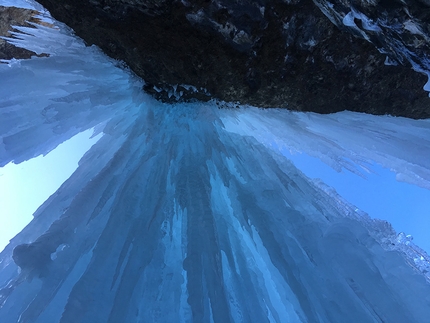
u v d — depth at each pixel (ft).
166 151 10.80
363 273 7.50
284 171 11.16
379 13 7.54
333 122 11.65
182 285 8.11
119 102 11.37
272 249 8.15
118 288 7.23
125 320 6.98
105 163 10.88
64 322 6.55
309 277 7.82
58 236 8.02
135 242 8.12
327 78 10.49
